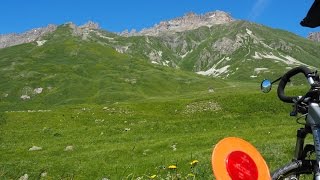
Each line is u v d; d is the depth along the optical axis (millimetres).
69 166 24938
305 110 3969
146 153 32062
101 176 21719
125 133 46375
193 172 10781
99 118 66812
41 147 38906
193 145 34500
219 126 48594
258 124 49438
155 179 10430
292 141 24844
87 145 38469
